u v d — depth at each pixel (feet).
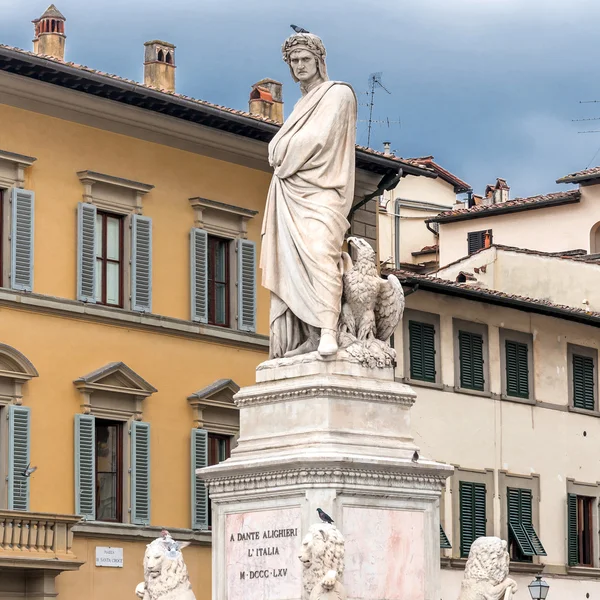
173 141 153.99
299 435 59.31
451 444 173.47
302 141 61.57
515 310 183.11
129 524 144.66
